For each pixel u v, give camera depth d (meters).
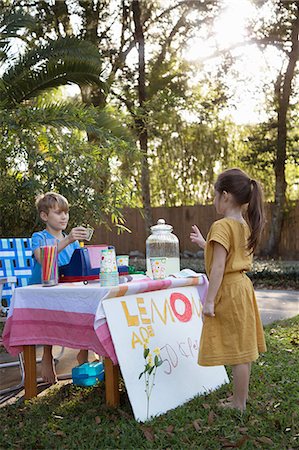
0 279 4.33
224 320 3.38
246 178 3.54
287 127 16.72
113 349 3.33
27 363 3.83
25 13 9.38
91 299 3.40
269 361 4.59
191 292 4.07
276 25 15.49
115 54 16.34
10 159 7.87
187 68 16.56
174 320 3.80
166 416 3.35
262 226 3.48
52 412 3.54
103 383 4.07
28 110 7.78
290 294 9.65
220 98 16.89
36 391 3.87
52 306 3.59
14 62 9.27
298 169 18.95
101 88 9.84
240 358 3.35
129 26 16.66
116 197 8.30
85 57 9.28
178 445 2.96
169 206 18.84
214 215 17.78
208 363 3.36
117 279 3.47
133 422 3.23
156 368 3.51
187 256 18.00
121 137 8.98
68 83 9.62
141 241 18.61
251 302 3.48
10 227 8.27
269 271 11.37
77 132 8.54
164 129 18.61
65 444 3.04
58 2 15.20
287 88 15.76
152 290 3.70
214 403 3.55
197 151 19.06
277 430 3.15
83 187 7.78
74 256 3.87
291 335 5.77
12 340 3.73
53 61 9.25
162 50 16.73
